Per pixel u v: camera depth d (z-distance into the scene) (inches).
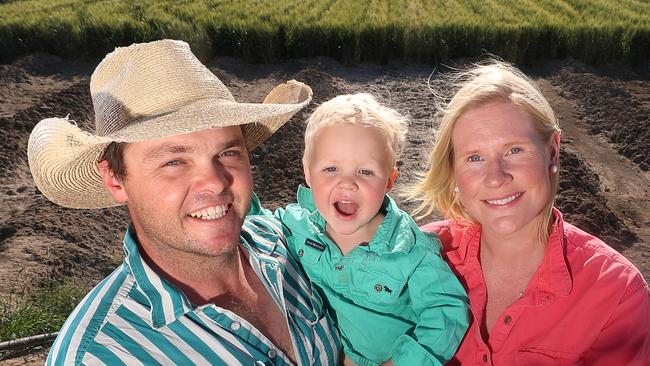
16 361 49.1
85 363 18.0
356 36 156.2
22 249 69.7
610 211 84.3
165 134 19.2
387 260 25.8
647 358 21.4
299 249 27.2
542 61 157.9
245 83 151.3
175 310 19.5
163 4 199.5
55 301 57.8
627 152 107.0
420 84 144.2
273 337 22.3
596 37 155.5
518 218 22.4
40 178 21.8
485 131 22.3
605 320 21.7
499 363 23.2
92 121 124.2
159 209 20.0
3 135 107.3
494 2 207.3
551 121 22.7
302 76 140.6
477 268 24.5
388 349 26.5
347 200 26.2
